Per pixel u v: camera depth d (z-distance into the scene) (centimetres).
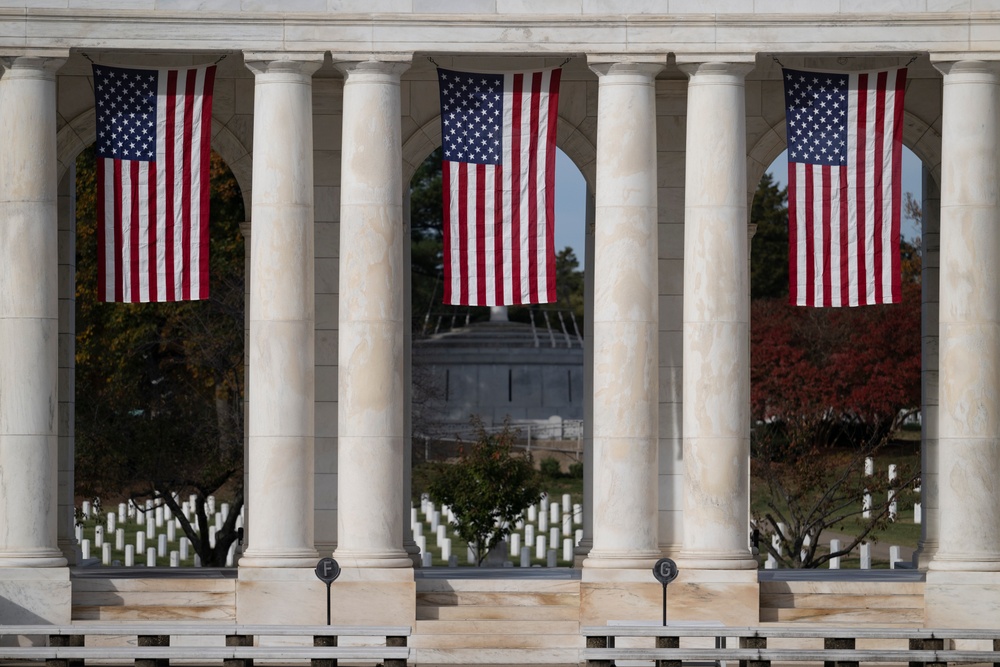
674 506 9331
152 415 15100
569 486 19912
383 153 8381
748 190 9744
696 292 8381
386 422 8344
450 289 8325
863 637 7162
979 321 8350
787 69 8412
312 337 8438
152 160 8369
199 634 7438
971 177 8394
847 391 16550
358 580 8219
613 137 8381
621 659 6869
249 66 8406
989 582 8219
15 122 8350
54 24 8325
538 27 8375
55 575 8244
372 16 8350
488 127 8375
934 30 8369
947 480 8356
